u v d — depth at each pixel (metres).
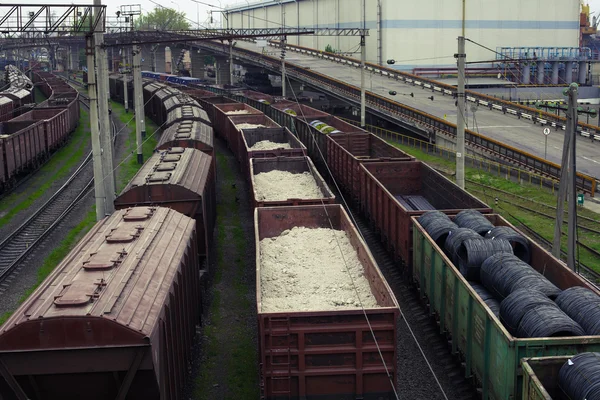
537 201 36.94
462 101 30.98
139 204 20.45
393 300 12.70
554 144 53.47
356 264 17.12
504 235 17.86
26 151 39.75
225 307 20.84
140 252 14.26
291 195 25.50
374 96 76.56
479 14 111.56
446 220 19.56
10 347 10.87
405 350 17.64
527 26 114.81
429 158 53.22
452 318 15.90
